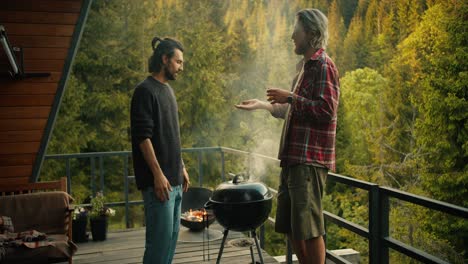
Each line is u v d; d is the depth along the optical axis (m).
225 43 18.05
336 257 2.68
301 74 2.20
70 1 3.10
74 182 14.17
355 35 21.33
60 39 3.24
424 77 16.80
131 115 2.31
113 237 4.14
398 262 14.53
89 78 15.09
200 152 4.98
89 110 14.96
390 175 17.23
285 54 19.20
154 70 2.39
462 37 15.60
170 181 2.39
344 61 21.58
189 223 3.76
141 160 2.33
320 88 2.05
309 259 2.18
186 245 3.67
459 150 15.32
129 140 15.34
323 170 2.13
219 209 2.44
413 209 15.10
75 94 14.28
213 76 17.08
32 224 3.19
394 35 19.89
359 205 17.84
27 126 3.59
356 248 16.64
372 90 19.53
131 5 15.68
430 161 15.97
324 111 2.02
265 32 19.31
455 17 15.84
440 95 15.66
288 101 2.06
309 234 2.09
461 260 14.13
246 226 2.48
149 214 2.38
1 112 3.45
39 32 3.17
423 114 16.97
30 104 3.48
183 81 16.84
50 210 3.25
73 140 14.18
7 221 3.06
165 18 16.53
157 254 2.37
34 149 3.75
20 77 3.27
